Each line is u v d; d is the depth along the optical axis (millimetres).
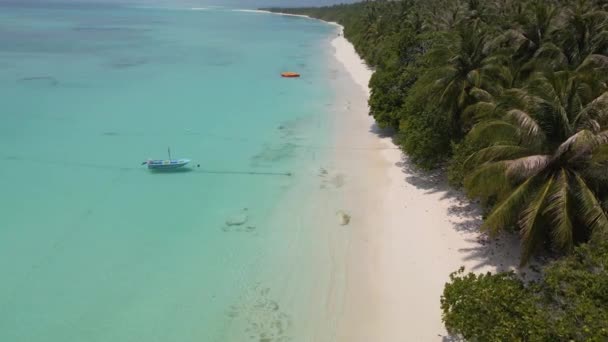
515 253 18344
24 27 115375
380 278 17766
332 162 28797
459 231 20281
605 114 14141
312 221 21938
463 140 21922
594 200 14000
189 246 20094
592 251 13078
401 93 31719
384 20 72500
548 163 14852
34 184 25812
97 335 15375
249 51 79875
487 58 24531
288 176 26875
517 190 15211
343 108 41375
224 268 18594
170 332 15484
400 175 26625
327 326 15625
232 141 32531
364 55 71250
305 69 62219
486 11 47906
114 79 52969
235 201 23984
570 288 12281
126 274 18281
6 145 31359
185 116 38344
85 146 31453
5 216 22375
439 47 26609
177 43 89625
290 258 19188
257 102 43250
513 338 11453
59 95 44938
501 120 15867
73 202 23875
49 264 18828
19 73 55219
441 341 14703
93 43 86312
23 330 15562
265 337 15234
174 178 26641
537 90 15477
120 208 23281
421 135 24500
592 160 14180
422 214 22000
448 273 17703
